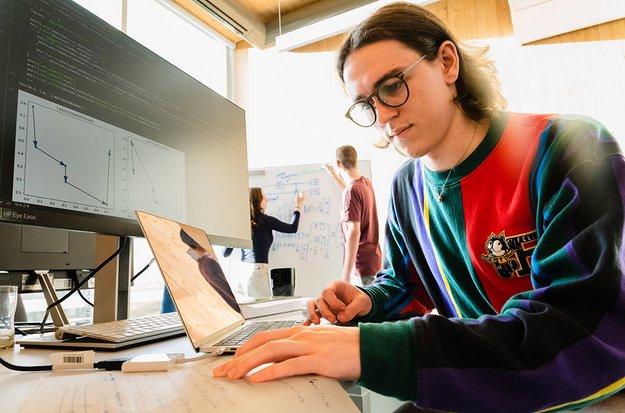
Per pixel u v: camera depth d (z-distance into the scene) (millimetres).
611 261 440
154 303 2721
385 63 736
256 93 4234
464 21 3412
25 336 682
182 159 896
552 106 3092
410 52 739
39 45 589
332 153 3842
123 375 399
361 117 818
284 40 3148
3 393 342
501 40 3283
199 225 941
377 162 3631
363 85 762
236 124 1154
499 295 783
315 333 418
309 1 3918
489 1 3361
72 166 625
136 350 562
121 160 724
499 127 759
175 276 501
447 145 796
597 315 422
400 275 1018
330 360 382
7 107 535
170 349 568
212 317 553
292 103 4055
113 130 712
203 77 4082
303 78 4031
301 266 3277
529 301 453
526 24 3021
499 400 378
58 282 963
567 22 2982
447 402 381
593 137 585
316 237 3301
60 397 322
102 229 668
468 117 785
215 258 733
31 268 865
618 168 525
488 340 396
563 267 475
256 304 983
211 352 494
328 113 3896
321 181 3396
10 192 530
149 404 300
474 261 792
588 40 3033
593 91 2998
